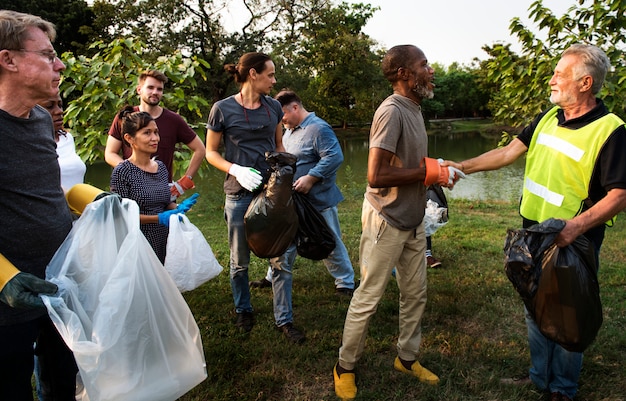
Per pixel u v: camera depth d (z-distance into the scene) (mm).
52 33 1922
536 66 6559
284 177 2959
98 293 1951
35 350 2215
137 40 5785
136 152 3113
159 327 2041
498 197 10180
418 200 2648
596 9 6230
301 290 4266
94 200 2191
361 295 2707
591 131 2252
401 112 2555
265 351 3168
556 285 2203
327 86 40719
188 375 2105
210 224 7543
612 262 4820
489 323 3475
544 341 2588
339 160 3910
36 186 1896
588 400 2590
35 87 1804
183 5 27969
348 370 2783
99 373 1830
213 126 3373
